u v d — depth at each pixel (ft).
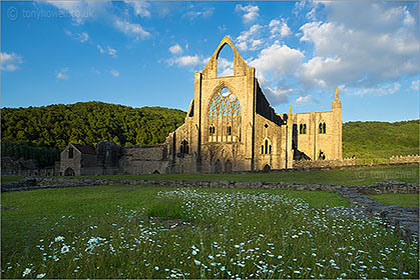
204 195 47.98
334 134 200.44
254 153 165.07
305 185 66.54
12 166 191.72
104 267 14.99
